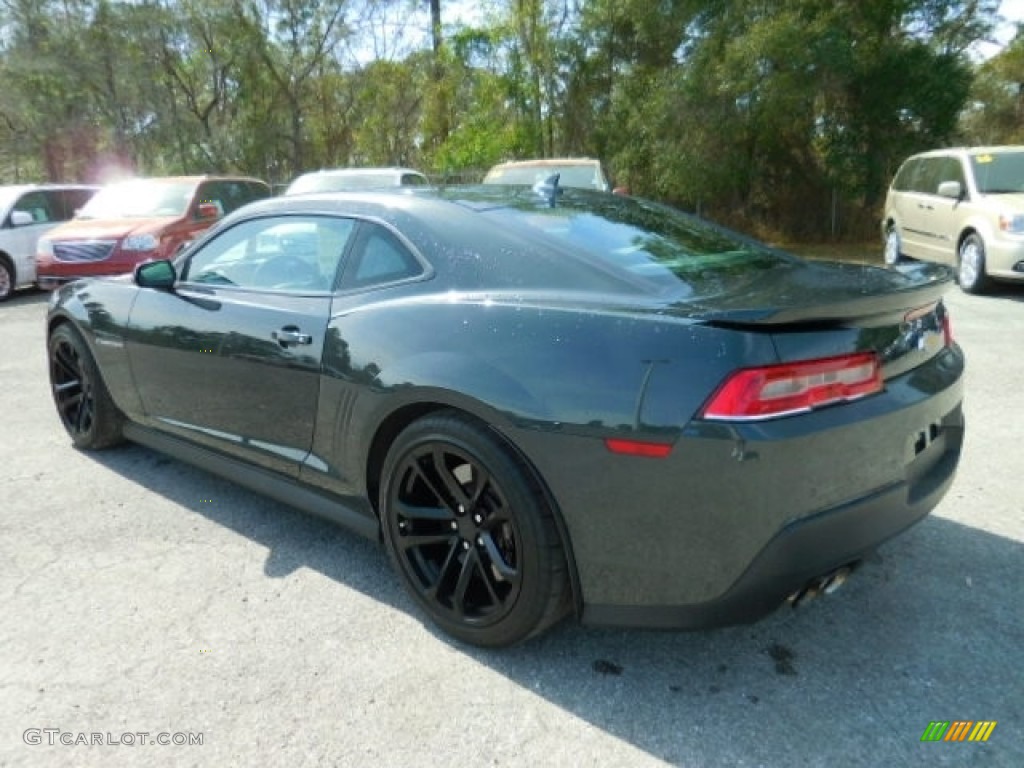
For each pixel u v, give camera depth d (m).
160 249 9.59
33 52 26.64
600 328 2.26
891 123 16.80
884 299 2.19
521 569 2.37
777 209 18.86
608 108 20.23
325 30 26.73
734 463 2.02
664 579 2.19
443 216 2.87
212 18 25.86
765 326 2.06
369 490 2.88
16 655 2.59
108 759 2.12
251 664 2.52
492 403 2.34
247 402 3.29
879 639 2.60
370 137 29.41
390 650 2.59
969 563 3.05
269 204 3.47
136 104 28.06
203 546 3.34
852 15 16.14
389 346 2.68
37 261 9.71
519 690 2.38
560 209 3.06
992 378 5.59
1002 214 8.89
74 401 4.50
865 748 2.11
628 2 18.27
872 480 2.25
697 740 2.16
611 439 2.16
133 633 2.71
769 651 2.55
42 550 3.32
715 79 16.23
